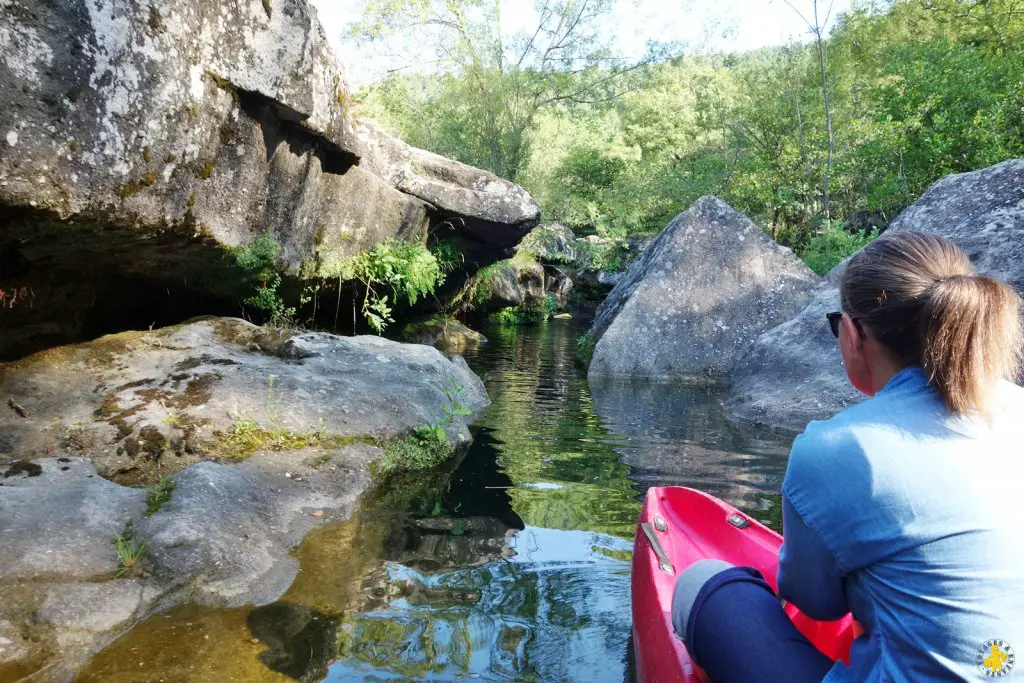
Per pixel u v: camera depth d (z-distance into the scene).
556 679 1.92
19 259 3.72
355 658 2.01
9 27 2.85
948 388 1.14
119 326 4.96
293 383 4.11
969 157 11.41
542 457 4.07
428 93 14.42
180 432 3.44
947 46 12.41
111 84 3.31
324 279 6.30
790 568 1.28
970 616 1.06
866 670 1.17
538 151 15.62
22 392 3.57
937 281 1.19
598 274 16.53
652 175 17.81
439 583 2.50
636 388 6.42
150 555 2.47
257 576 2.50
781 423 5.00
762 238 7.84
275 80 4.40
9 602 2.17
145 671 1.94
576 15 14.38
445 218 7.93
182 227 4.16
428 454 3.95
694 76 23.78
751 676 1.30
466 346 9.21
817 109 14.54
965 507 1.08
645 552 2.11
